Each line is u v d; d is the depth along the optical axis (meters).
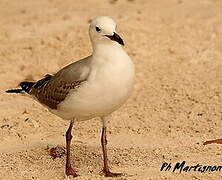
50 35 20.02
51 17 22.42
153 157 12.38
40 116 14.86
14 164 12.20
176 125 14.19
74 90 11.00
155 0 24.53
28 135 13.78
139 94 16.17
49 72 17.72
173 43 19.34
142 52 18.73
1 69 17.92
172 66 17.95
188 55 18.61
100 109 11.05
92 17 22.11
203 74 17.30
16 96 16.25
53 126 14.30
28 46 19.20
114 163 12.15
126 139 13.48
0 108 15.37
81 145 13.11
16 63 18.30
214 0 24.23
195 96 15.84
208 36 19.91
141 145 13.11
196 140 13.27
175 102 15.58
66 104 11.22
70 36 19.56
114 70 10.81
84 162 12.27
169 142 13.24
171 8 23.06
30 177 11.59
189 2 23.95
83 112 11.15
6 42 19.81
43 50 18.88
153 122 14.42
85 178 11.38
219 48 19.06
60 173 11.74
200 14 22.12
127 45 19.03
